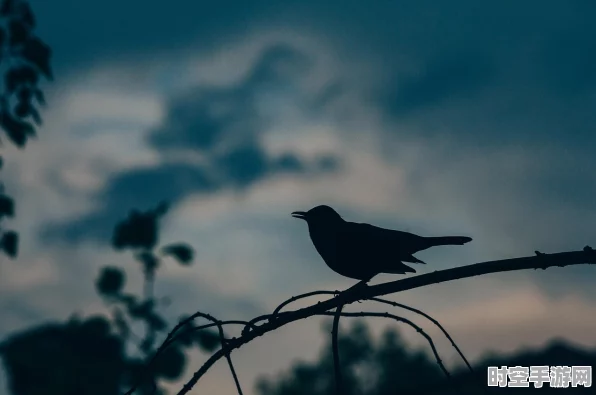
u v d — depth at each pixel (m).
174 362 5.60
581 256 3.78
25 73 5.49
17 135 5.46
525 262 3.84
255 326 3.82
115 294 6.09
